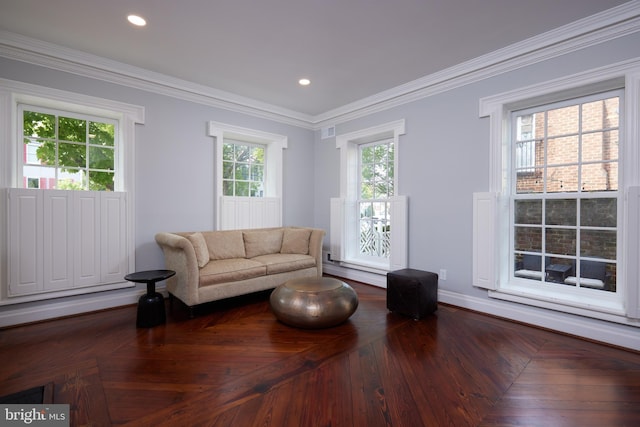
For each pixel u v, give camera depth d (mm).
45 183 3111
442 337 2613
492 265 3066
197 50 2973
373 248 4555
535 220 3037
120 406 1692
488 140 3135
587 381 1966
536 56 2777
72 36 2729
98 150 3398
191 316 3057
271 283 3645
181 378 1976
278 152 4699
